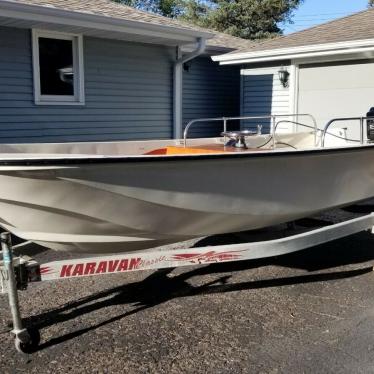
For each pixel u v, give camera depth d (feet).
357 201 16.05
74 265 10.80
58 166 9.91
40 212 10.89
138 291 13.52
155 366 9.71
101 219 11.30
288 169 13.12
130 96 33.96
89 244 12.11
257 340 10.77
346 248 17.43
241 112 41.81
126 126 33.96
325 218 17.49
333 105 35.24
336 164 14.25
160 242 12.99
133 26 29.37
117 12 31.17
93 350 10.36
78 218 11.15
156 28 30.58
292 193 13.58
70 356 10.12
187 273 14.90
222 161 11.66
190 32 32.78
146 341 10.75
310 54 34.47
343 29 36.47
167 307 12.50
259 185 12.77
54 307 12.45
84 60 30.91
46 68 29.27
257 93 40.45
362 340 10.74
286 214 13.82
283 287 13.85
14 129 28.02
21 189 10.31
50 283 13.98
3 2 23.52
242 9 100.27
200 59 42.91
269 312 12.21
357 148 14.25
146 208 11.46
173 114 36.96
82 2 30.63
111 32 29.71
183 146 16.33
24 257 11.14
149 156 10.68
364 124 17.83
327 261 16.05
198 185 11.74
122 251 12.99
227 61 39.93
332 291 13.56
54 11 25.52
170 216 11.99
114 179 10.63
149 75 35.01
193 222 12.53
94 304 12.66
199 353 10.22
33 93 28.55
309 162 13.42
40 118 29.09
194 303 12.76
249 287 13.84
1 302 12.69
